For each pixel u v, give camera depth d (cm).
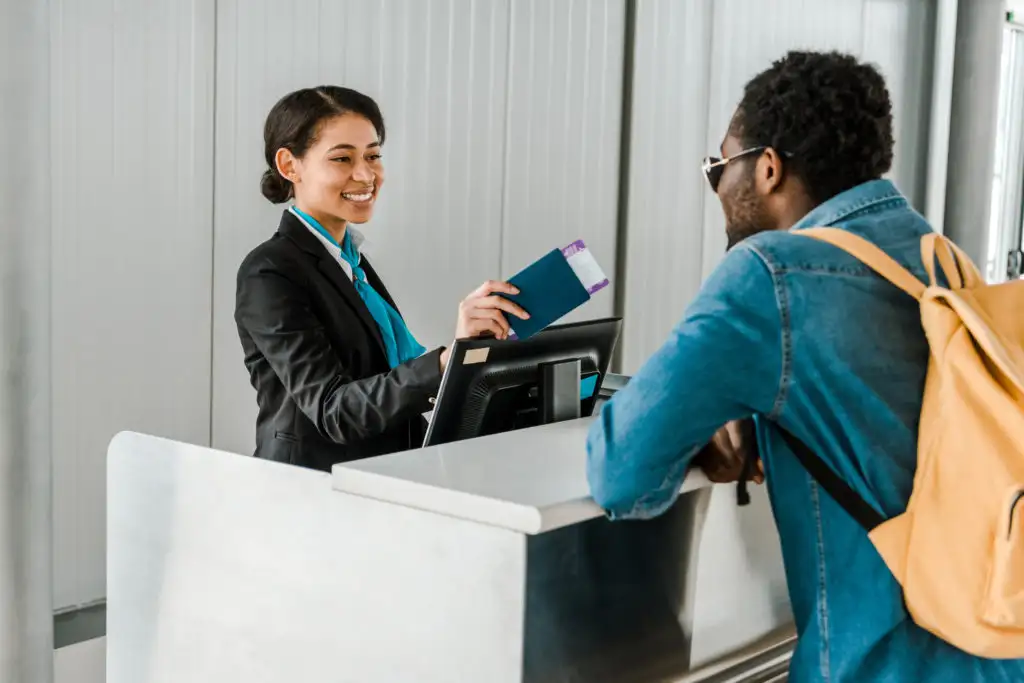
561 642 131
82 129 270
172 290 295
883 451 126
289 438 214
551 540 129
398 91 354
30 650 199
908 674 127
